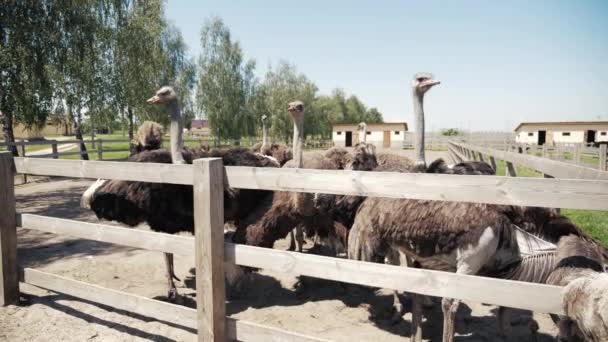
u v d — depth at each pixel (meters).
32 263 5.28
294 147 4.83
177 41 28.95
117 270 5.09
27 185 12.09
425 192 2.20
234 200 4.33
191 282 4.76
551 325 3.73
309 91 43.12
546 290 1.98
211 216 2.67
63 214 8.16
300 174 2.51
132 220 4.45
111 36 19.09
